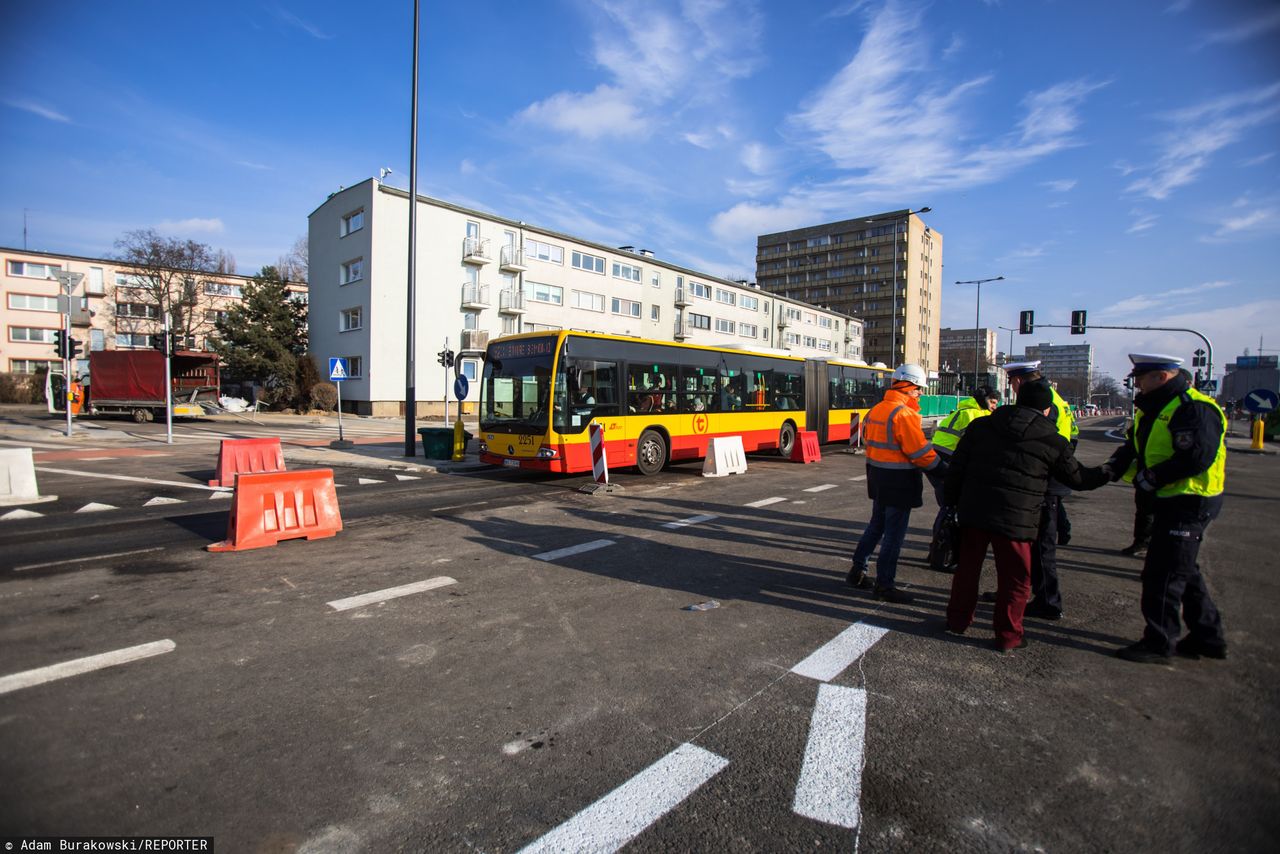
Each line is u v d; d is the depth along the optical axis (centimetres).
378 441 1945
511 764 278
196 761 277
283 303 3788
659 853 225
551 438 1082
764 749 293
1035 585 486
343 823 238
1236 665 396
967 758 288
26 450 925
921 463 489
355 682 354
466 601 491
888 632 442
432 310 3312
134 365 2705
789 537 722
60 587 516
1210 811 253
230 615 455
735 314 5450
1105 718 327
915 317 8812
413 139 1467
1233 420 4578
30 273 4669
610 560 612
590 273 4047
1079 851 229
